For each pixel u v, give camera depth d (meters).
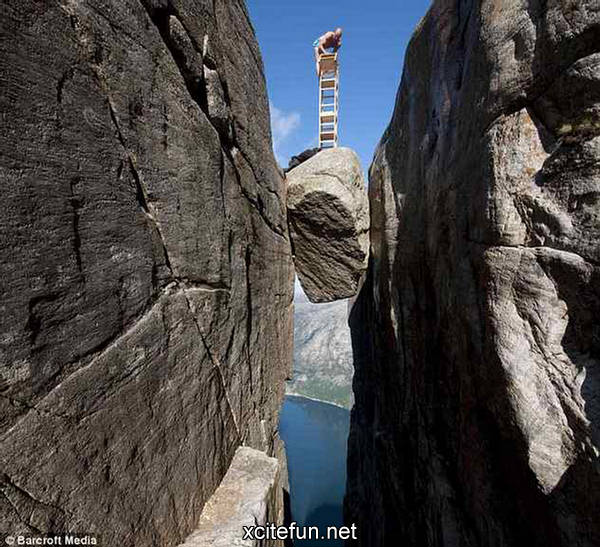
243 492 5.92
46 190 2.82
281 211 12.90
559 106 5.46
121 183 3.80
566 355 5.01
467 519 8.16
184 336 5.10
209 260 6.06
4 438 2.45
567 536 4.57
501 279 5.93
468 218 7.26
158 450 4.29
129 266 3.87
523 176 5.82
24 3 2.71
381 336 17.38
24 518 2.57
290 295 14.05
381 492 18.83
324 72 25.02
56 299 2.88
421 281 11.35
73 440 2.99
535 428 5.00
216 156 6.50
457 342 8.09
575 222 4.95
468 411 7.62
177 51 5.24
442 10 10.58
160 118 4.66
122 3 3.97
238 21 8.33
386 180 15.44
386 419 18.25
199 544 4.70
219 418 6.35
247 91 8.77
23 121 2.65
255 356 8.86
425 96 11.93
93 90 3.44
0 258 2.41
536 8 5.88
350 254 15.06
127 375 3.75
